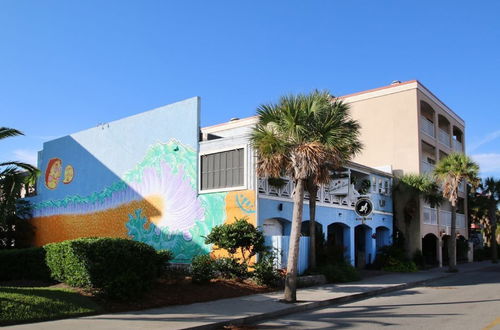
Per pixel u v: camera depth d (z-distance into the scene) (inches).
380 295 630.5
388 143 1211.2
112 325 372.2
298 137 537.0
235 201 718.5
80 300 437.4
